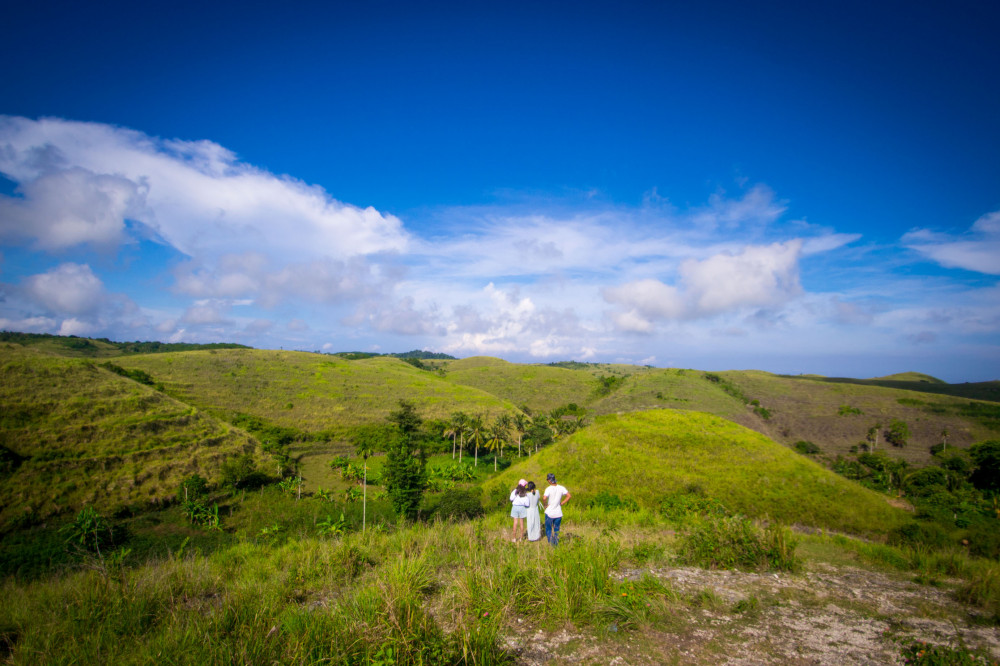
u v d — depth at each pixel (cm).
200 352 9806
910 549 955
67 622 488
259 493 4631
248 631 433
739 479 1980
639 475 2088
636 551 796
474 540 821
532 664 408
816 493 1828
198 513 3756
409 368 13225
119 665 402
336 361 11269
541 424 8075
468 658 395
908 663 420
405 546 797
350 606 484
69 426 4509
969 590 620
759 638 477
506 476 2795
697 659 427
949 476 5159
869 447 7712
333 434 7200
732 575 706
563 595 518
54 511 3506
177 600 566
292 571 688
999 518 1436
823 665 421
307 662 384
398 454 4406
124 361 8425
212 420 5775
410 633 406
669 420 2567
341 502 4416
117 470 4212
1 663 439
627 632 477
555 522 863
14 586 620
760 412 9531
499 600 517
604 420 2681
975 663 409
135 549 3019
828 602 596
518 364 16138
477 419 7575
